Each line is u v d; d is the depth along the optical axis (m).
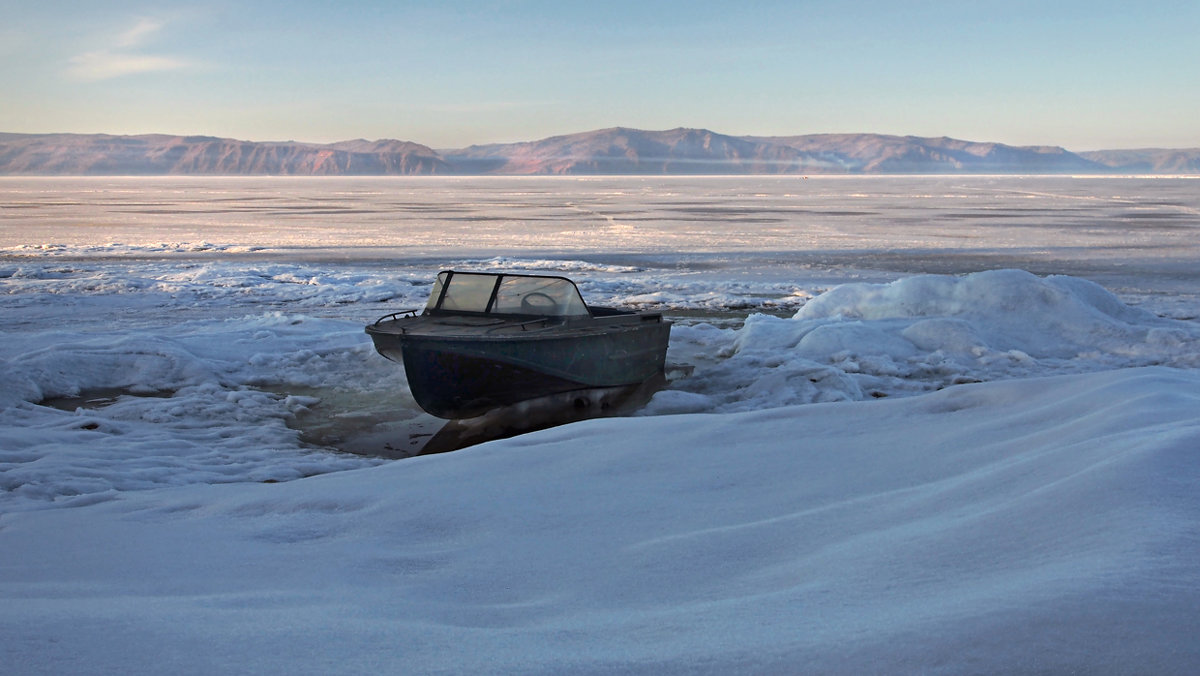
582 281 19.75
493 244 31.64
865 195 100.94
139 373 9.21
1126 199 81.75
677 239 33.91
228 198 92.81
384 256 26.92
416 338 7.22
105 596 2.84
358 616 2.40
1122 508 2.42
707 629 2.06
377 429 7.69
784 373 8.92
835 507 3.46
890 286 13.13
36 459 6.06
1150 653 1.56
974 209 61.34
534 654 1.93
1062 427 4.15
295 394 8.95
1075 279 12.95
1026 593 1.88
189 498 4.68
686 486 4.16
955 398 5.59
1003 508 2.75
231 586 2.98
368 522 3.86
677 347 11.62
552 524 3.67
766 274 21.81
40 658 1.91
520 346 7.37
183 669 1.84
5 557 3.54
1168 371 5.36
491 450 5.28
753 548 3.04
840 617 2.02
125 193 114.19
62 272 20.78
